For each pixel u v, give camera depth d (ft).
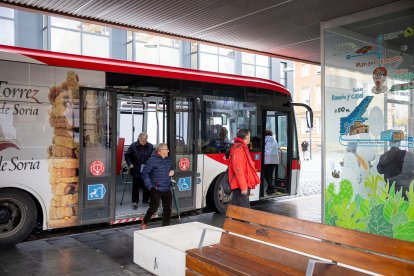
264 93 36.63
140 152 32.37
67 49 82.33
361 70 22.53
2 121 23.63
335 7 22.03
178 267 16.48
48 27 79.36
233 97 34.27
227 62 104.68
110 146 27.32
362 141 22.31
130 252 22.12
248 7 22.40
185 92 31.22
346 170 23.04
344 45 23.43
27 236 24.47
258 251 14.80
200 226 20.52
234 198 23.59
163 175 25.31
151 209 25.20
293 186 38.19
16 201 24.12
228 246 16.20
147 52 92.79
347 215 22.93
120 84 27.94
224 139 33.53
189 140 31.32
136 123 39.81
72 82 26.03
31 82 24.61
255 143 35.58
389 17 21.33
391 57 21.18
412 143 20.11
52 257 21.29
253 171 23.54
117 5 22.89
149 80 29.37
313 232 13.19
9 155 23.76
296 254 13.43
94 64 26.91
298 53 34.37
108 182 27.17
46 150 24.93
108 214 27.12
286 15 23.59
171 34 29.14
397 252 10.93
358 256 11.69
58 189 25.27
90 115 26.61
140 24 26.71
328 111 24.14
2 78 23.72
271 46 31.96
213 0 21.48
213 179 32.96
